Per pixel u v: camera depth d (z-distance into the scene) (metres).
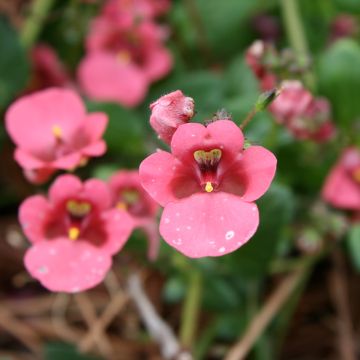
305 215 0.26
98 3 0.29
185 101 0.19
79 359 0.25
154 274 0.26
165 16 0.30
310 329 0.27
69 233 0.21
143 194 0.23
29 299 0.27
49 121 0.22
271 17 0.30
